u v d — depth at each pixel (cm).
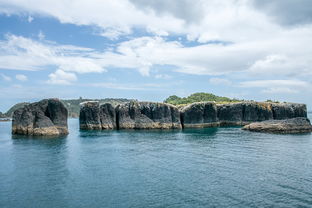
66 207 2486
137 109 9831
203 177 3306
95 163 4075
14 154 4772
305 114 11888
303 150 5078
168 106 9956
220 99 17475
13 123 7550
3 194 2802
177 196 2694
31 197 2719
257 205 2456
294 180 3161
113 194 2773
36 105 7569
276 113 11612
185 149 5262
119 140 6644
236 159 4294
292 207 2406
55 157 4519
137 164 4000
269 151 4984
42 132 7338
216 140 6575
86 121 9625
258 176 3328
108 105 9856
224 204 2486
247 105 11550
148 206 2470
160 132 8644
